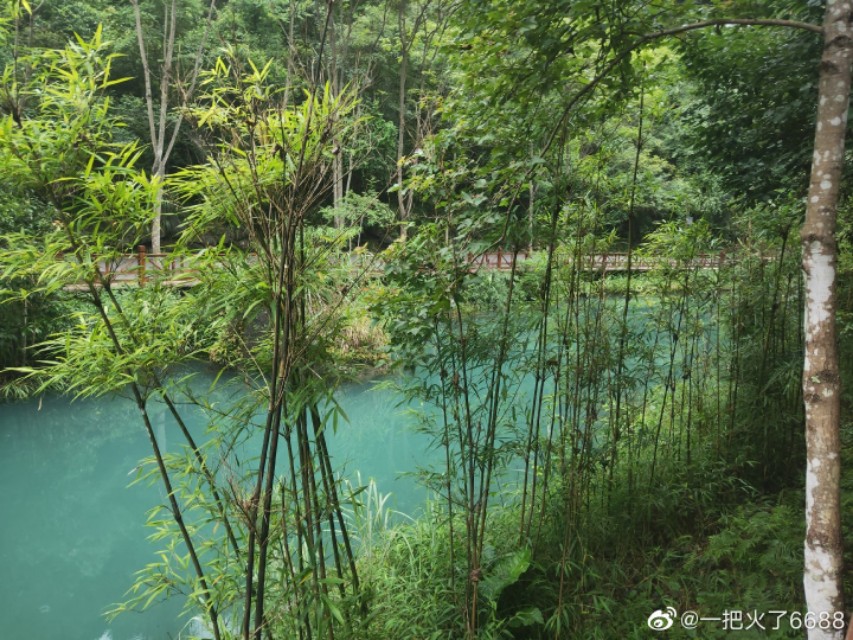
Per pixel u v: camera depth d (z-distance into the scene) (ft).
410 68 32.17
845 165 11.21
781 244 13.83
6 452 22.61
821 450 5.46
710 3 8.43
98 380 6.40
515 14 7.70
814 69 10.75
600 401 10.81
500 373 8.29
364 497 16.70
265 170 5.95
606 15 7.23
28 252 5.91
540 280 9.47
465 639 8.00
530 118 8.40
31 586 14.66
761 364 13.65
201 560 14.74
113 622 13.00
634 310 12.78
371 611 8.26
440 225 7.73
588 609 8.87
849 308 14.02
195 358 7.06
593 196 10.19
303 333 6.36
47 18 39.04
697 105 13.75
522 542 9.55
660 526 11.12
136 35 43.60
